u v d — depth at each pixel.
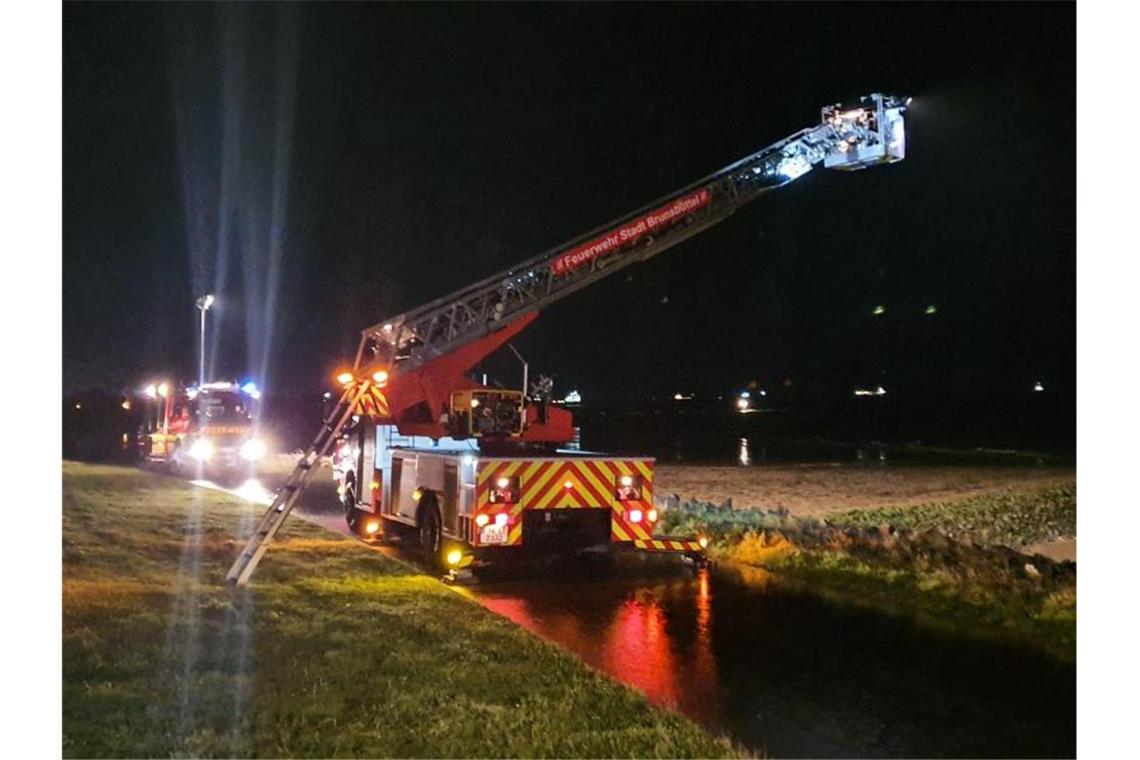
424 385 12.52
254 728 5.41
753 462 27.78
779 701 6.20
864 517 15.67
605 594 9.58
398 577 9.73
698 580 10.27
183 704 5.77
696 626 8.16
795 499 18.33
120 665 6.46
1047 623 7.77
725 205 13.72
